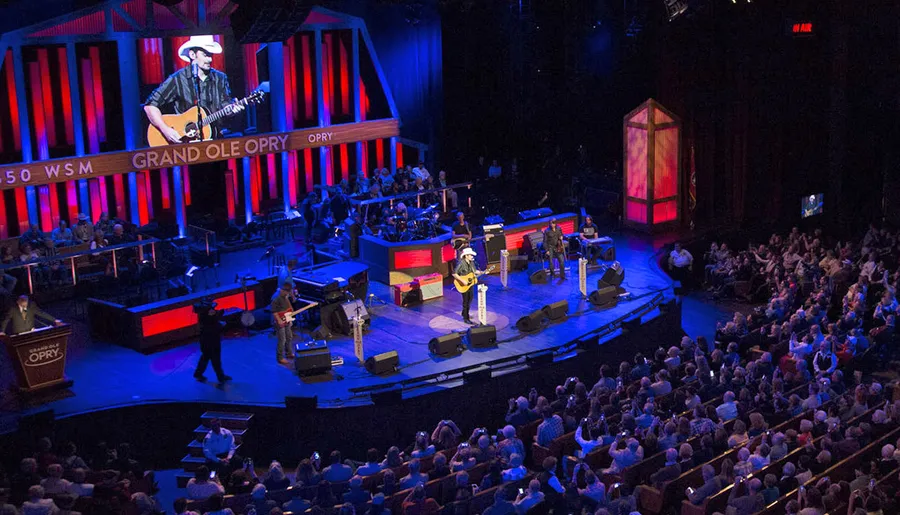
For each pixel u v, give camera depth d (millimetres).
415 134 36406
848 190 36531
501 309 24859
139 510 15328
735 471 16047
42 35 28078
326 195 33875
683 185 33500
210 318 20141
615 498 15781
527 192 36750
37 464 16344
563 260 27281
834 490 14992
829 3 34469
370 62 34969
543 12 38312
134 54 29672
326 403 19453
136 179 30594
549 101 39500
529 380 21172
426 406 19875
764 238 34188
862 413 18875
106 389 20125
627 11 35250
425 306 25250
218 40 31109
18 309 19312
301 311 22250
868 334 25031
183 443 19641
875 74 35062
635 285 26859
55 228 28891
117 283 26344
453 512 15500
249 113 32469
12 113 28062
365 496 15914
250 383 20500
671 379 20922
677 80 33469
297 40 33188
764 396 19219
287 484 16391
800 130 35344
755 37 33688
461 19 37062
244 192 32969
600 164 39312
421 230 29156
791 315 25531
